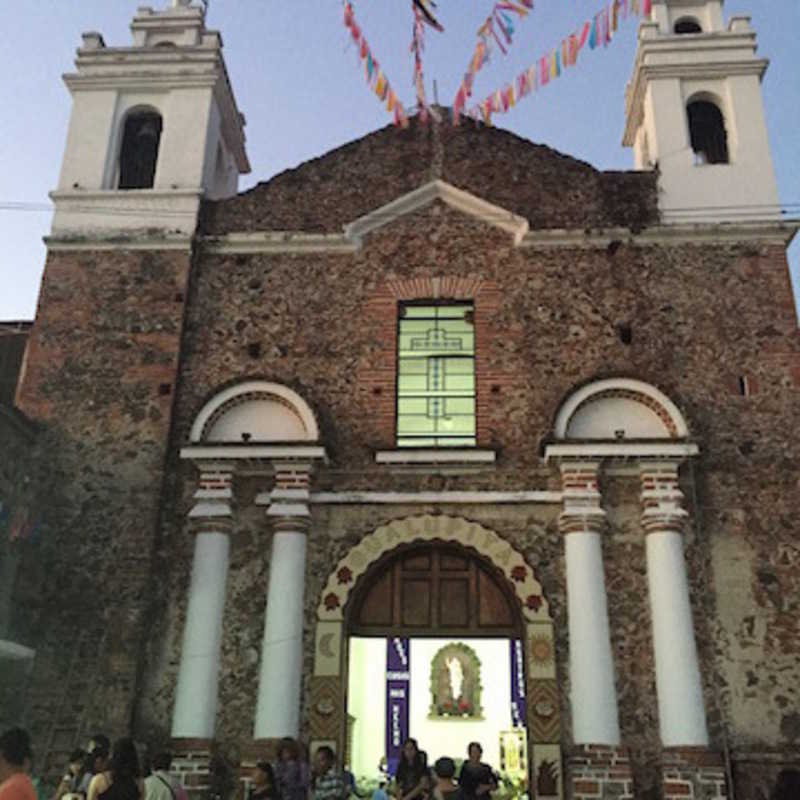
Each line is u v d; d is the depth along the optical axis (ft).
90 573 43.68
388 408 46.80
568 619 41.88
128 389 47.60
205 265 50.93
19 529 44.52
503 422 46.11
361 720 80.07
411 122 54.19
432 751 78.84
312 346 48.55
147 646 42.65
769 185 50.80
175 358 48.19
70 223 51.80
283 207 52.26
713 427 45.32
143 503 44.96
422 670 81.41
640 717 40.32
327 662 41.70
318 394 47.37
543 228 50.57
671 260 49.37
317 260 50.70
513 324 48.39
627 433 44.91
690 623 40.96
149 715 41.42
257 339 48.91
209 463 44.98
